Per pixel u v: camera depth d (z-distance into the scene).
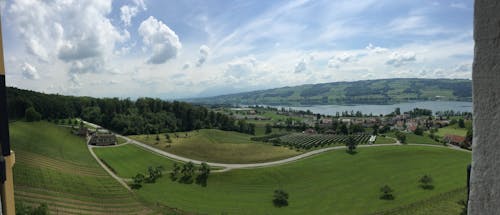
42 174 58.94
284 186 69.44
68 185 57.22
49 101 123.81
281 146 109.56
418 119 182.25
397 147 100.62
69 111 131.38
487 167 2.01
